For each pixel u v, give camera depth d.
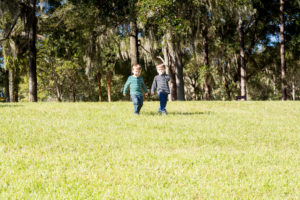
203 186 3.64
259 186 3.70
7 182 3.61
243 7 23.50
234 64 33.78
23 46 27.83
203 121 9.43
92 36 24.14
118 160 4.75
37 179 3.75
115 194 3.30
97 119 9.05
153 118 9.49
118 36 24.81
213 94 42.00
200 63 31.77
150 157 5.01
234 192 3.48
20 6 22.33
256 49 33.91
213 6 21.95
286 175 4.20
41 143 5.85
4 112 10.28
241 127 8.60
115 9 22.27
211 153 5.39
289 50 30.02
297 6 28.78
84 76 40.81
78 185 3.57
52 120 8.68
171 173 4.16
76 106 13.06
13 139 6.04
